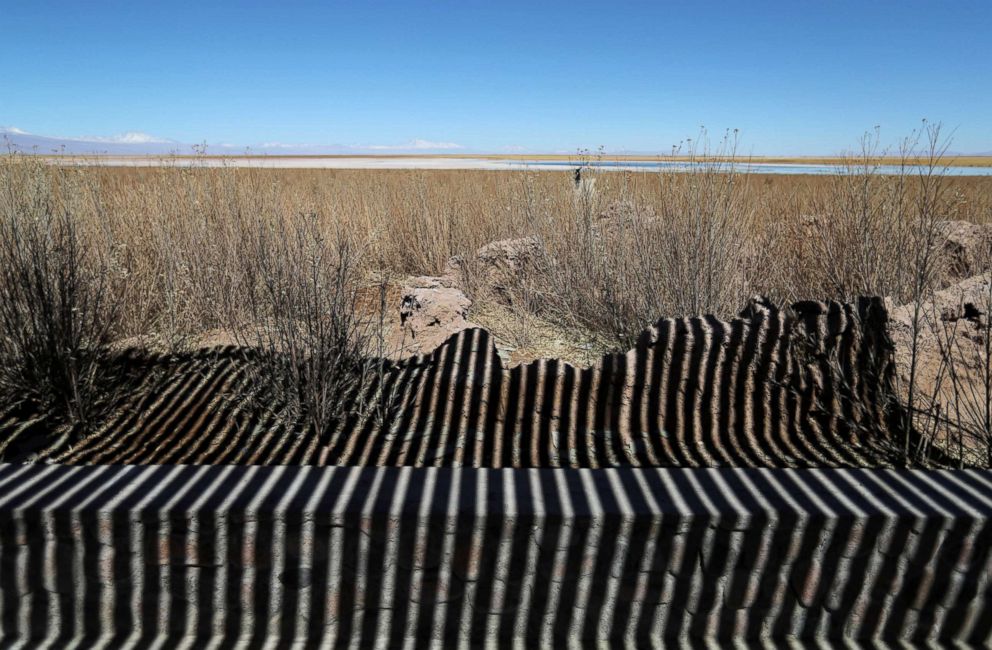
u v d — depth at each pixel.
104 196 6.84
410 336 5.05
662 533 2.42
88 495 2.46
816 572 2.46
